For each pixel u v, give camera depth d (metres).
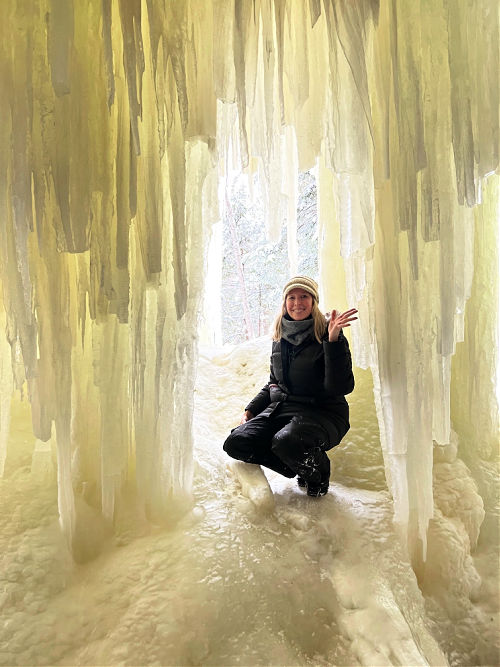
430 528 2.41
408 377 2.35
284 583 1.95
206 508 2.26
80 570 2.02
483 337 2.82
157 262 2.05
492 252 2.81
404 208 2.18
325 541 2.12
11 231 1.99
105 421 2.09
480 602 2.30
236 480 2.46
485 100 2.20
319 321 2.42
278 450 2.29
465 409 2.86
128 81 1.93
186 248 2.14
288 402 2.46
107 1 1.89
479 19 2.19
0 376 2.20
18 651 1.73
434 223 2.19
